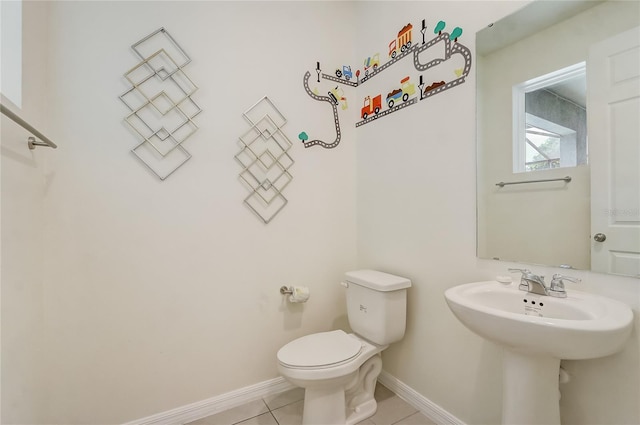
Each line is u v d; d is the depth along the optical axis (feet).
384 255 5.96
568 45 3.34
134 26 4.64
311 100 6.28
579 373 3.22
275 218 5.82
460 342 4.46
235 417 4.97
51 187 4.09
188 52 5.04
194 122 5.08
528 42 3.68
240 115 5.49
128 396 4.54
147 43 4.73
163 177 4.82
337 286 6.53
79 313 4.25
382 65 6.04
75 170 4.24
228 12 5.42
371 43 6.35
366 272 5.76
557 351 2.54
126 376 4.53
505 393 3.28
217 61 5.29
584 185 3.20
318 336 5.11
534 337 2.56
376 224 6.19
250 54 5.62
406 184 5.44
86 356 4.29
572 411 3.27
